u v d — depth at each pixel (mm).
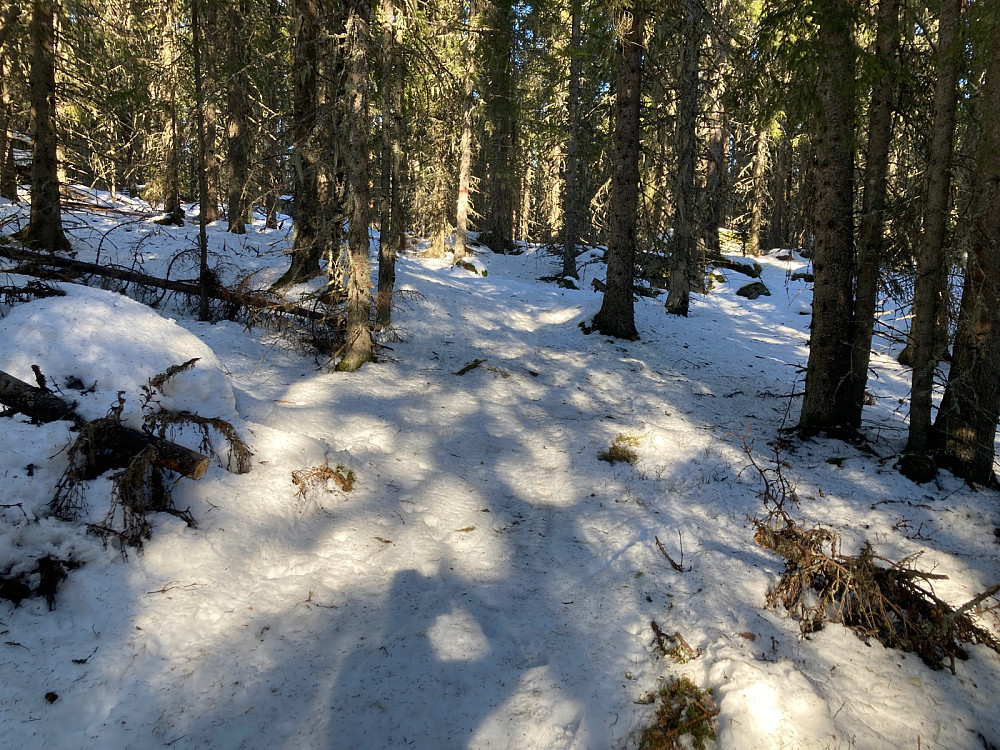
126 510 4016
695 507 5801
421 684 3373
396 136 10711
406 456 6793
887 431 7426
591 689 3410
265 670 3363
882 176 6871
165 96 14375
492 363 10617
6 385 4379
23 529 3607
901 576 4020
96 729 2850
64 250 11789
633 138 11664
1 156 15086
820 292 7129
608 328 12094
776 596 4172
